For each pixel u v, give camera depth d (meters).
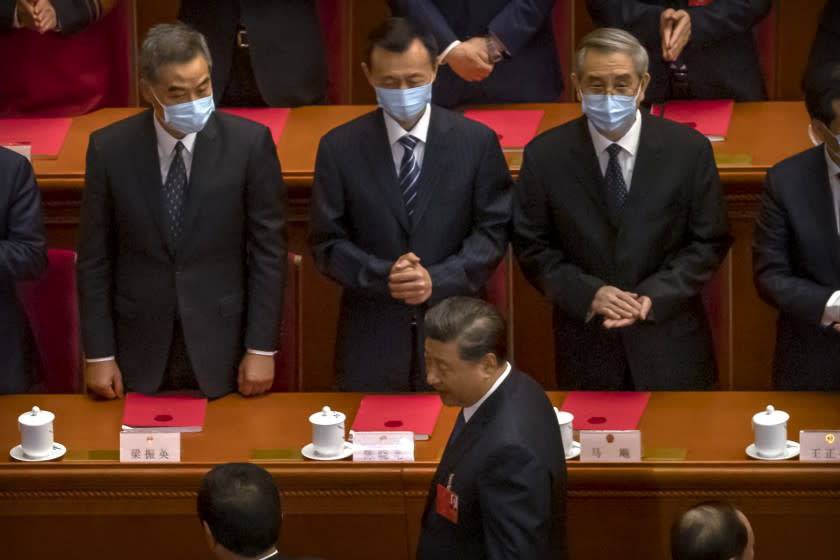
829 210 15.80
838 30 19.27
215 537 12.42
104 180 16.39
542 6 18.95
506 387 13.07
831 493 14.80
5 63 20.47
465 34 19.27
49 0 19.09
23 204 16.58
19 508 15.34
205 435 15.77
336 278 16.53
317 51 20.20
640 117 16.33
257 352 16.50
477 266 16.28
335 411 16.22
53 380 17.89
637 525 15.12
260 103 20.09
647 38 19.00
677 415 15.91
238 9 19.67
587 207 16.25
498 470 12.73
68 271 17.75
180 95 15.52
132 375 16.73
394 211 16.41
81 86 20.58
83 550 15.45
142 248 16.42
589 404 16.06
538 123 19.09
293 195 18.44
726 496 14.91
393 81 15.86
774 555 15.10
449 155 16.42
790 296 15.76
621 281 16.27
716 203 16.33
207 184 16.30
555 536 12.97
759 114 19.50
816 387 16.38
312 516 15.20
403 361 16.72
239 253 16.62
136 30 22.64
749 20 18.89
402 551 15.30
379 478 14.98
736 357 19.09
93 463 15.15
